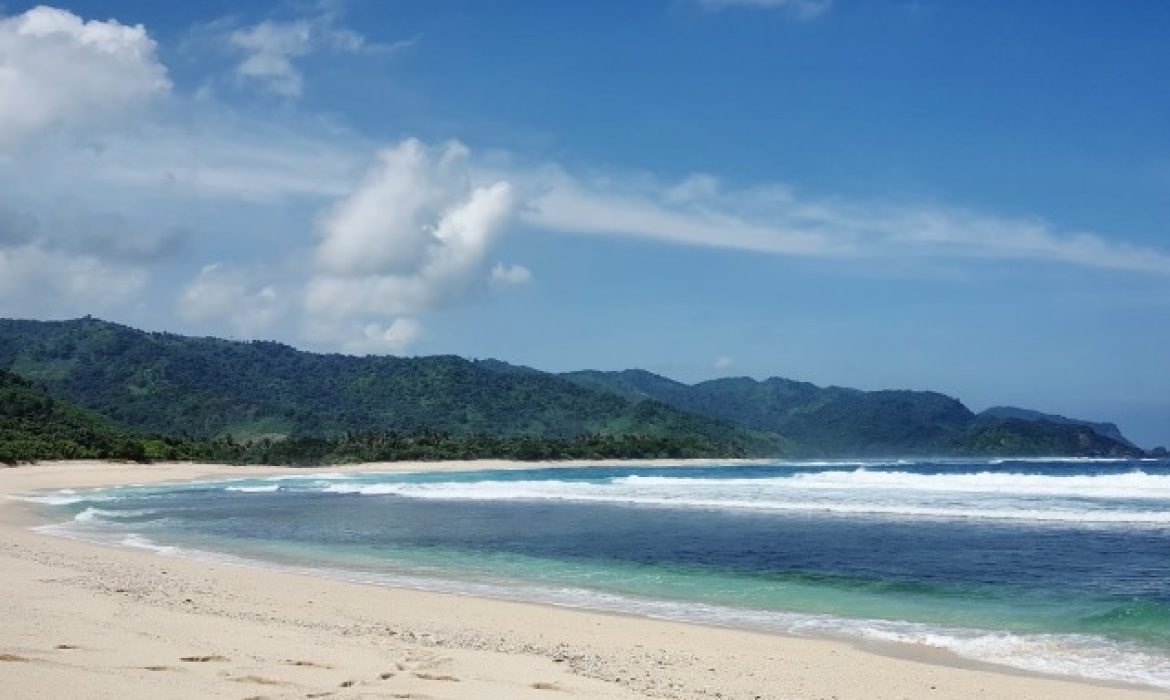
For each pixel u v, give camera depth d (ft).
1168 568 66.80
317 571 70.28
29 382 327.67
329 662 34.12
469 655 37.83
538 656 39.34
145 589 54.44
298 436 427.33
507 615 51.29
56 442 257.75
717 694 33.94
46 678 28.19
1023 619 51.03
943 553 76.48
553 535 94.02
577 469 356.18
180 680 29.35
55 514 122.11
